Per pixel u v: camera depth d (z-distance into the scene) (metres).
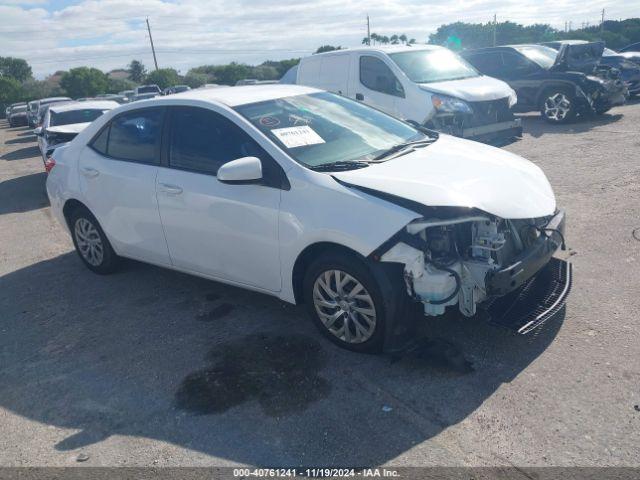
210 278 4.49
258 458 2.89
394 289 3.42
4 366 4.07
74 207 5.54
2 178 12.57
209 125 4.28
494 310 3.70
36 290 5.44
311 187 3.62
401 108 8.97
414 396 3.26
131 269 5.71
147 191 4.58
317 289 3.77
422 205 3.31
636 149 8.60
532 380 3.29
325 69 10.11
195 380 3.63
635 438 2.78
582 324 3.82
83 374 3.85
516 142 10.27
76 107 11.38
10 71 90.12
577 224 5.68
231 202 3.99
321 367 3.63
